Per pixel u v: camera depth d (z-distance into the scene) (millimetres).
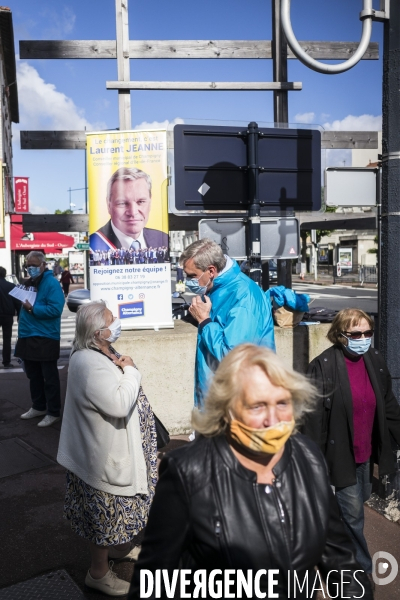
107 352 2818
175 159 5164
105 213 5418
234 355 1524
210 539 1416
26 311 5617
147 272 5469
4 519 3723
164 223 5430
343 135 7199
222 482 1447
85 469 2689
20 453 4965
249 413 1443
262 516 1434
